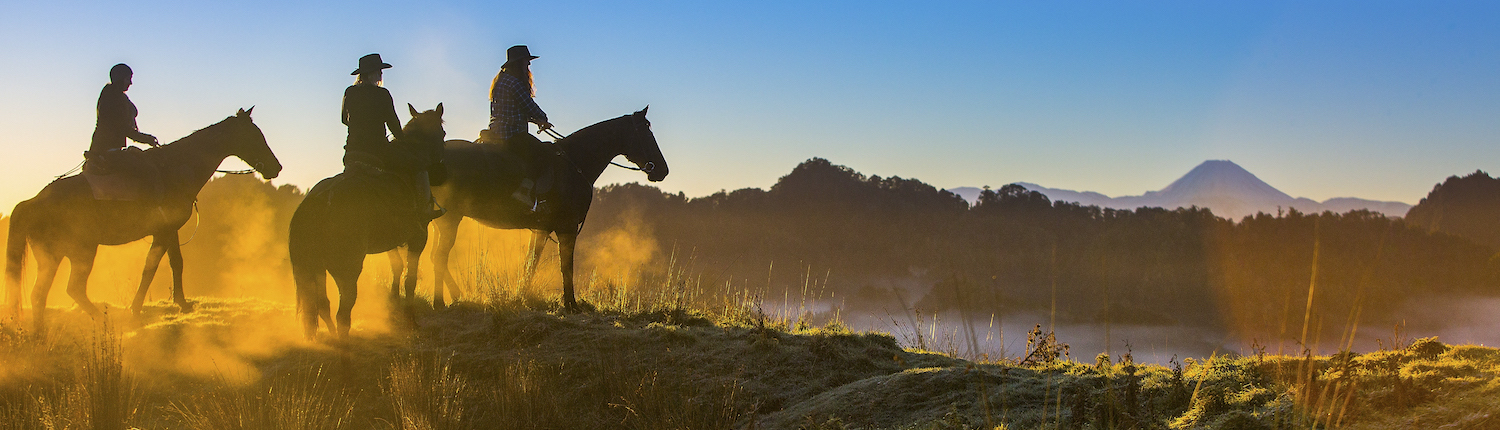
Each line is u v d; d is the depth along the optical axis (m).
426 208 7.91
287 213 29.42
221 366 7.72
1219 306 116.88
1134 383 5.25
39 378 7.25
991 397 5.93
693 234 142.00
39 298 8.41
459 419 6.40
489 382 7.38
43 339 7.88
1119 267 132.38
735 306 10.38
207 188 29.22
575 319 8.97
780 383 7.34
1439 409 4.27
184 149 9.44
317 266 6.95
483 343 8.24
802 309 9.98
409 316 8.71
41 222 8.38
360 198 7.16
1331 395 4.77
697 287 11.02
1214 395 5.14
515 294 9.90
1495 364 5.15
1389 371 5.21
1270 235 137.00
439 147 8.02
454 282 10.12
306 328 6.95
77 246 8.65
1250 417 4.54
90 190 8.58
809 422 5.91
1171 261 136.50
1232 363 5.89
